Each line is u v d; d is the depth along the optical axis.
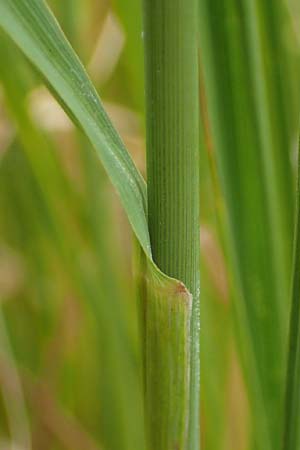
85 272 0.31
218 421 0.30
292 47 0.25
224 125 0.20
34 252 0.36
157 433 0.17
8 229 0.36
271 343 0.21
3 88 0.29
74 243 0.31
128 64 0.29
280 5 0.21
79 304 0.34
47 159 0.31
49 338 0.36
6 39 0.28
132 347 0.31
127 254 0.34
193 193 0.16
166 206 0.16
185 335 0.17
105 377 0.32
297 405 0.19
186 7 0.16
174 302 0.17
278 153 0.21
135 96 0.30
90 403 0.36
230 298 0.22
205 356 0.29
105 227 0.30
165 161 0.16
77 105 0.16
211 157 0.21
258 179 0.21
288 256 0.21
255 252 0.21
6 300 0.37
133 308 0.32
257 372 0.21
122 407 0.32
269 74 0.21
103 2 0.32
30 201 0.34
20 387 0.33
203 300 0.29
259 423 0.22
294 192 0.21
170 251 0.17
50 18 0.16
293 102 0.23
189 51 0.16
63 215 0.31
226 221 0.21
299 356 0.19
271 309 0.21
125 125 0.32
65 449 0.34
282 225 0.21
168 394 0.17
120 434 0.33
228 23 0.20
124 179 0.16
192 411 0.18
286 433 0.19
